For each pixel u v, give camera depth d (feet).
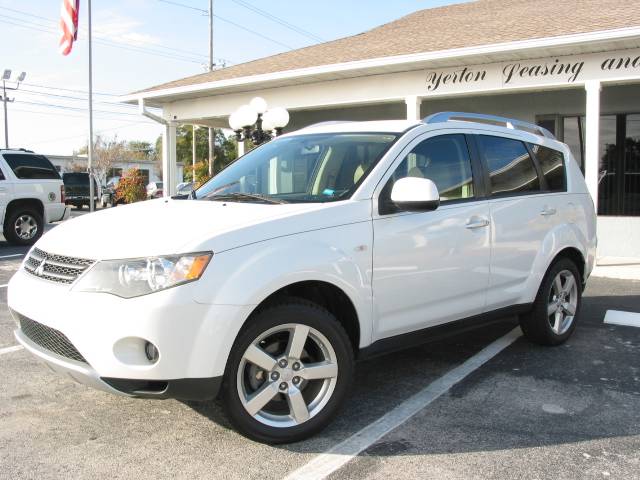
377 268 12.11
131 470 10.14
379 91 40.47
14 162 42.32
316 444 11.17
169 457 10.61
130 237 10.55
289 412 11.29
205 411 12.58
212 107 49.75
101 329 9.78
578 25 33.32
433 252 13.14
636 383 14.42
